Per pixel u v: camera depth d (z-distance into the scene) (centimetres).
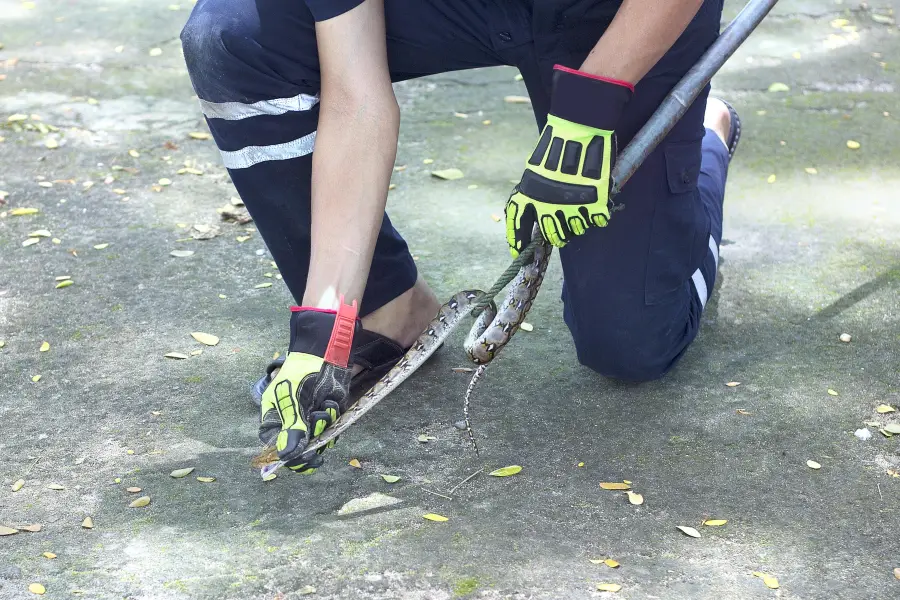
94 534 196
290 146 205
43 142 392
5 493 208
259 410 235
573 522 198
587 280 221
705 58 195
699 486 210
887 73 461
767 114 416
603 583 181
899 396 239
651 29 175
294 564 186
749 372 249
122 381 247
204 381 247
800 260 303
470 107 430
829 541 194
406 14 202
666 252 218
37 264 304
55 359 256
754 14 197
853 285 288
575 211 180
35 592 179
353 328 179
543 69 204
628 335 227
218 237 322
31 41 500
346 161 184
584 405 237
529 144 394
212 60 198
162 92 443
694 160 215
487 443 223
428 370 250
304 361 176
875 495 207
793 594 180
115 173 367
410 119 416
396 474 213
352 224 184
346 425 178
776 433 227
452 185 357
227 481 212
